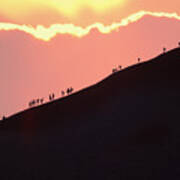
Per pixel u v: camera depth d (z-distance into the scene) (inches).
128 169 7249.0
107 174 7219.5
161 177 6756.9
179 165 7042.3
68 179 7337.6
